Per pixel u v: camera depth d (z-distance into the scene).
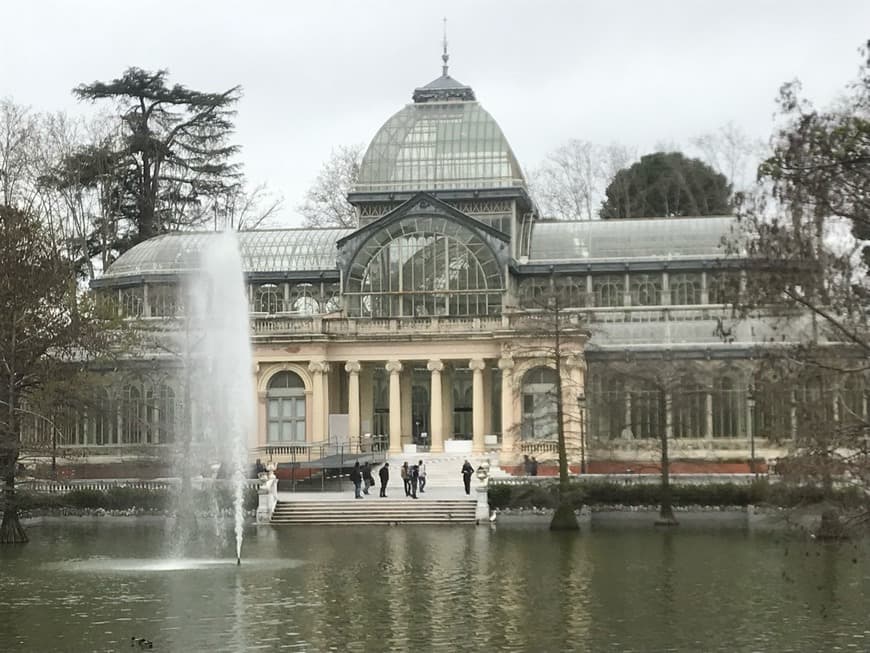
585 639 38.56
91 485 80.88
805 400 38.75
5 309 68.69
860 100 36.41
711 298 104.44
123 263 111.62
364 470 84.69
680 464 91.19
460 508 76.38
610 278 105.88
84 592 47.56
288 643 38.16
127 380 94.31
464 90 110.69
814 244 38.28
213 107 132.25
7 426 67.06
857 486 37.84
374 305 100.75
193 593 47.06
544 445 91.12
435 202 99.75
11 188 109.31
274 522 75.44
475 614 42.53
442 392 102.00
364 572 52.31
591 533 68.38
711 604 44.34
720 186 147.62
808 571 52.44
